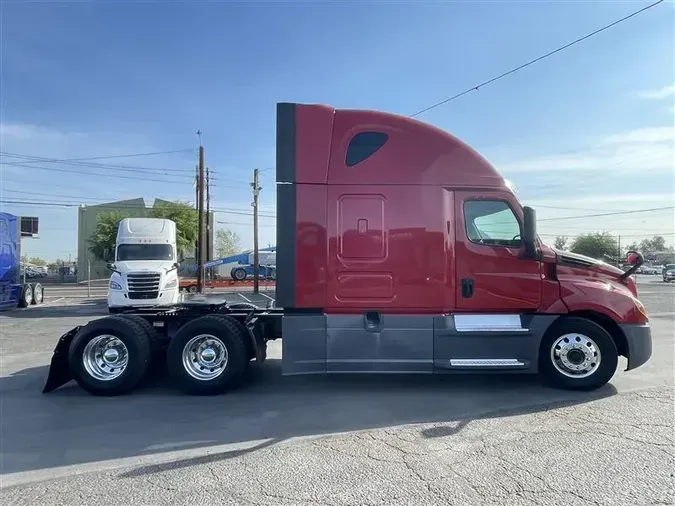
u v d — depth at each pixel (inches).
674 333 472.4
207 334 265.3
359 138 261.7
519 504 139.6
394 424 211.9
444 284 259.3
